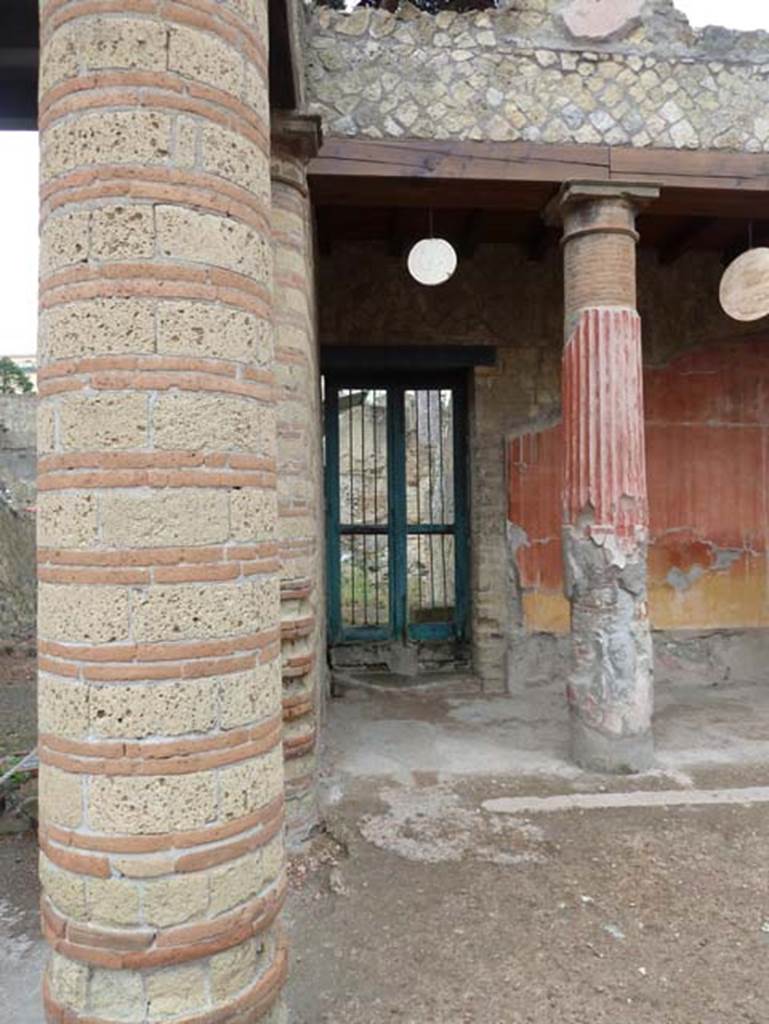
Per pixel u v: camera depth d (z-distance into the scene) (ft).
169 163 7.18
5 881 12.96
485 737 19.58
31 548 40.73
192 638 7.16
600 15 17.15
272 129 13.82
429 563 25.86
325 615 23.21
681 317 24.75
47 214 7.39
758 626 25.05
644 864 12.96
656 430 24.67
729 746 18.71
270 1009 7.75
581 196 16.98
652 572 24.64
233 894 7.35
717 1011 9.41
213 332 7.34
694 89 17.39
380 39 16.66
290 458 13.97
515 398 24.11
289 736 13.71
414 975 10.14
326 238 23.07
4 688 27.96
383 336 23.68
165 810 7.06
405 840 13.80
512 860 13.11
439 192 17.56
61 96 7.27
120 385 7.05
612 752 16.88
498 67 16.92
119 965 7.01
